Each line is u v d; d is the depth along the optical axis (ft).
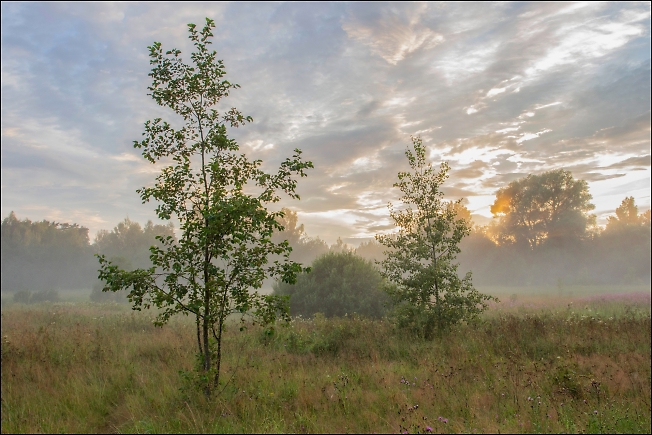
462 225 44.86
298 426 19.94
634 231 195.42
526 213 208.85
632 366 29.89
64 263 286.25
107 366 29.50
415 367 31.14
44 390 24.64
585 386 25.64
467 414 21.03
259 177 25.05
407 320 42.37
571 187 199.00
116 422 20.93
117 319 56.75
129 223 296.30
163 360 32.09
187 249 23.41
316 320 51.42
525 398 23.15
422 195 45.47
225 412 21.07
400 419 20.20
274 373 28.78
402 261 44.39
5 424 19.74
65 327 48.34
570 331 41.39
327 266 73.87
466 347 36.17
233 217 21.72
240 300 23.13
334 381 26.40
